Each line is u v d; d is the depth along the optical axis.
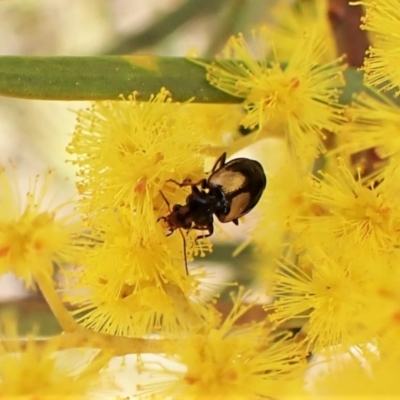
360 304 0.11
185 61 0.11
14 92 0.11
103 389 0.11
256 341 0.11
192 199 0.11
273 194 0.12
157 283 0.11
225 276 0.12
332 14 0.12
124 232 0.11
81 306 0.11
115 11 0.14
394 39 0.11
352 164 0.12
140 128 0.11
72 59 0.11
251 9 0.13
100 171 0.11
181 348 0.11
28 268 0.11
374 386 0.11
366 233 0.11
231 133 0.12
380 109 0.11
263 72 0.11
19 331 0.11
